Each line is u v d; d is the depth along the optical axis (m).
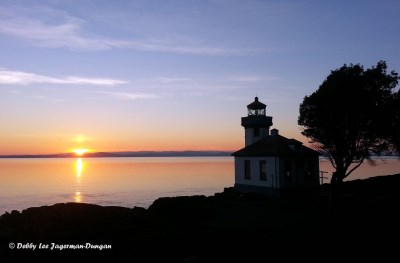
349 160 29.92
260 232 24.06
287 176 40.44
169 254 20.39
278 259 18.20
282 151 40.47
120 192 96.25
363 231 21.66
